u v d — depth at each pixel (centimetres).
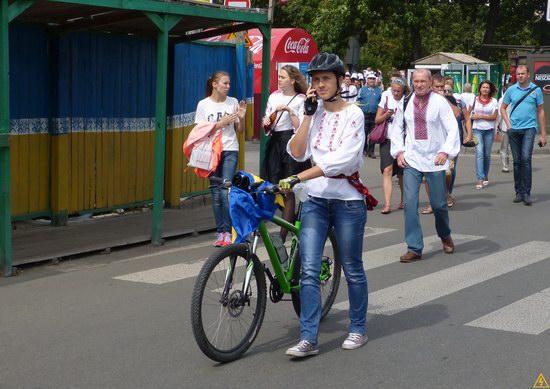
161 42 939
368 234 1038
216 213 949
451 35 4481
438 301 714
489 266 852
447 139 869
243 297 566
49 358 573
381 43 4322
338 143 561
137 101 1148
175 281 794
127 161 1139
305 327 566
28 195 1002
